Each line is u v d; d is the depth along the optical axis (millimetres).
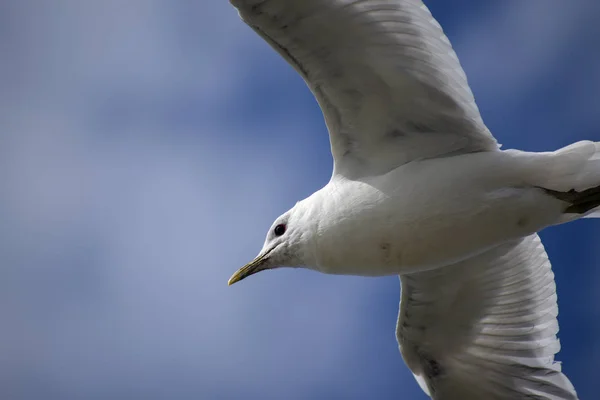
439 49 11500
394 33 11492
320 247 12180
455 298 14094
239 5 11281
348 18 11336
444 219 11734
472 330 14273
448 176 11758
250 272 12781
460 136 12109
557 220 11766
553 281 14031
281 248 12578
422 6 11250
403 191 11797
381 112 12078
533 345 14078
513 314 14148
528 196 11625
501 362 14227
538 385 14055
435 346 14422
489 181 11680
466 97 11836
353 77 11859
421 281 13969
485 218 11719
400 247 11906
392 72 11781
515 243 13742
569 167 11484
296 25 11406
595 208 12031
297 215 12508
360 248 11984
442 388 14602
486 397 14422
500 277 13969
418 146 12164
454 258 12086
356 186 12039
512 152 11805
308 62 11773
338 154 12336
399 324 14344
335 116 12164
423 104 11992
